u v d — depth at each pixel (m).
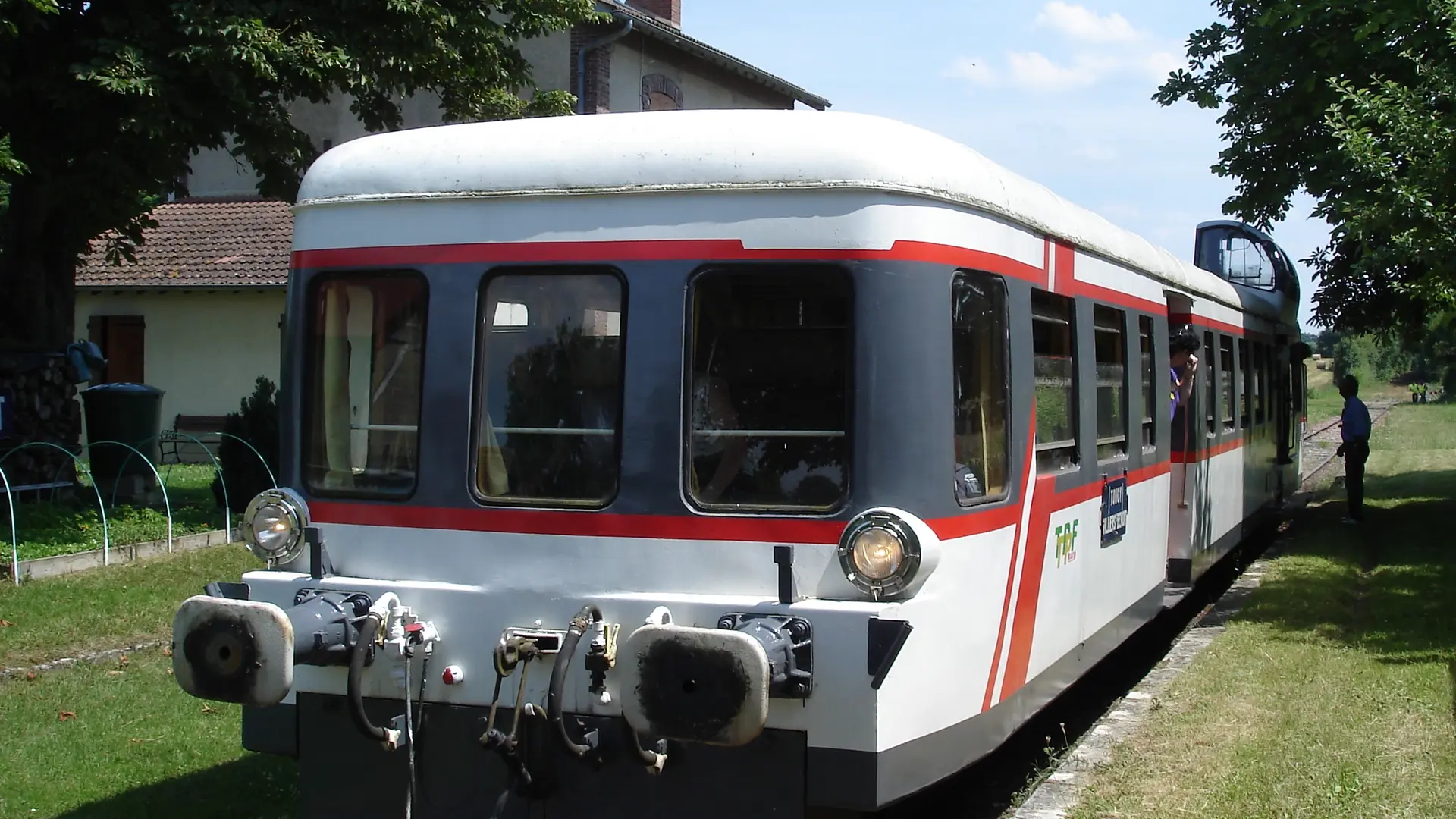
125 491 14.91
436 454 4.99
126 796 6.14
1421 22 11.45
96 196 13.04
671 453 4.72
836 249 4.62
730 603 4.56
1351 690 7.45
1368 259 10.80
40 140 12.65
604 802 4.70
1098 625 7.11
